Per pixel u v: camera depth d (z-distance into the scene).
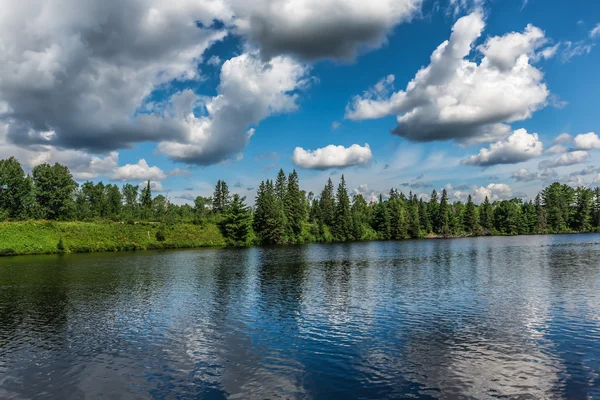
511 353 18.95
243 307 29.47
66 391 15.59
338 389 15.26
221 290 36.84
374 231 153.50
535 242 103.94
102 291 37.03
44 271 52.53
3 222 93.06
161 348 20.41
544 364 17.52
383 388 15.31
